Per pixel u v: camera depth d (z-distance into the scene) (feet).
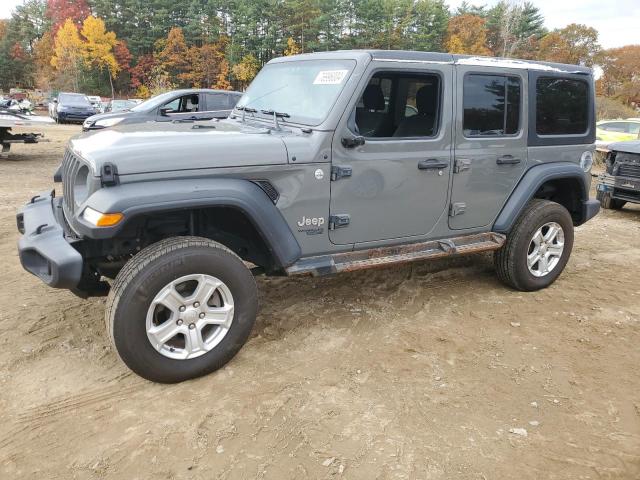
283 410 10.07
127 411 9.93
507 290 16.62
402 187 12.96
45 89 229.86
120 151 9.84
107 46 238.07
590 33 206.08
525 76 14.73
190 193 10.05
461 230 14.56
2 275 16.19
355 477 8.44
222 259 10.61
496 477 8.55
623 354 12.73
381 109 13.67
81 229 9.67
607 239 24.18
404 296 15.76
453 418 10.00
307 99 12.60
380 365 11.80
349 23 207.10
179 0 252.62
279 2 211.00
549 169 15.55
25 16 297.33
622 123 50.98
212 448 9.02
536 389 11.09
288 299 15.23
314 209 11.87
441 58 13.07
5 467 8.49
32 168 37.99
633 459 9.06
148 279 9.86
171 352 10.52
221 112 39.09
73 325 13.08
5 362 11.38
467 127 13.87
